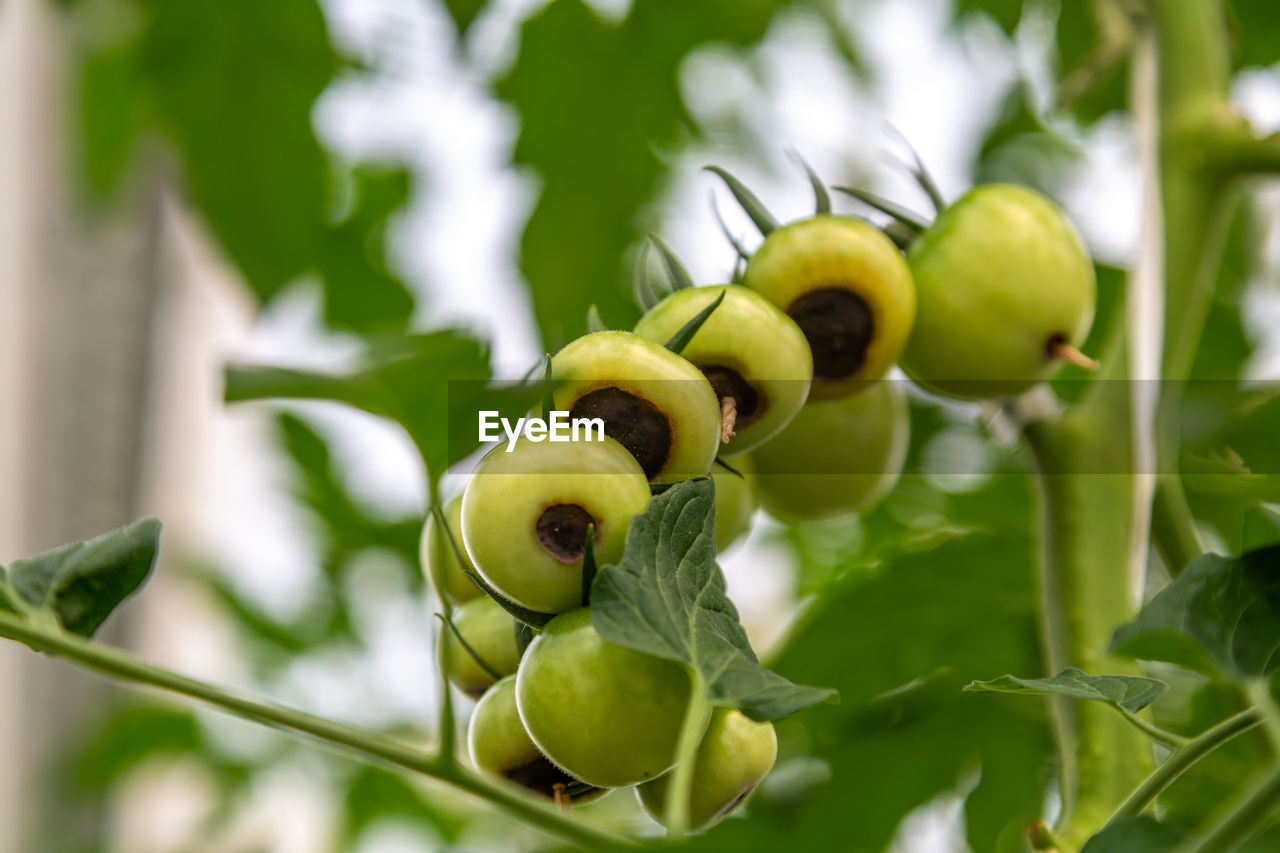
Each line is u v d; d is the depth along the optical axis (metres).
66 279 1.65
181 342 1.78
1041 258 0.68
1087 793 0.67
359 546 1.14
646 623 0.60
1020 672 0.83
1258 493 0.72
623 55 1.11
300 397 0.62
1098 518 0.70
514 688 0.64
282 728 0.62
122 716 1.17
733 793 0.63
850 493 0.72
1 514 1.67
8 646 1.62
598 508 0.62
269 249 1.10
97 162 1.11
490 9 1.05
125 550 0.65
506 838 1.09
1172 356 0.71
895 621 0.82
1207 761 0.79
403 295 1.10
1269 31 0.99
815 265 0.67
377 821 1.14
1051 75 1.06
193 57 1.05
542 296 1.12
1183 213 0.72
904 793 0.83
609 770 0.62
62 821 1.44
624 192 1.13
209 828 1.17
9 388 1.65
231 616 1.17
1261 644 0.61
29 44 1.43
